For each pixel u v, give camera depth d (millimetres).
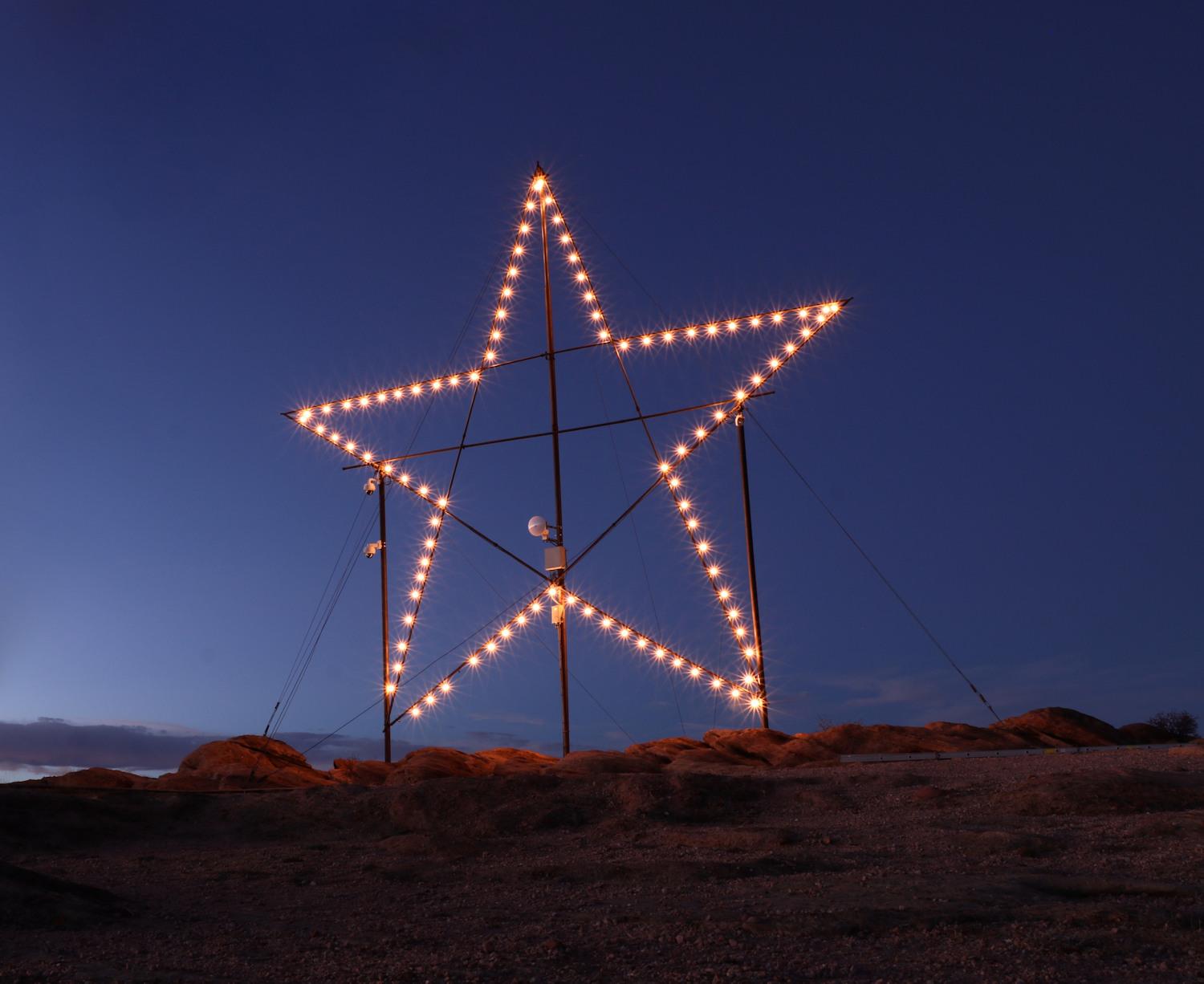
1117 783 14828
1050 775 15727
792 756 21234
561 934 8867
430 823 16500
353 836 16391
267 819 17234
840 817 15320
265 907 10852
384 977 7473
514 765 22609
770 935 8492
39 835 16094
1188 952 7699
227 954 8406
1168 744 21688
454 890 11555
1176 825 12602
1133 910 8828
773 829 14078
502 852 14266
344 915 10266
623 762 20906
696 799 16531
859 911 8992
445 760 21797
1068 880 10094
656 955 8023
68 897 10125
